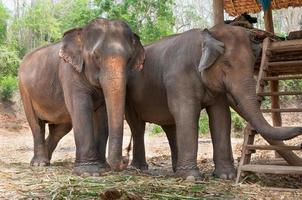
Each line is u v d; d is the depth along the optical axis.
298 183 6.93
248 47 6.39
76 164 6.88
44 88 7.99
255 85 6.28
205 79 6.49
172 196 5.36
